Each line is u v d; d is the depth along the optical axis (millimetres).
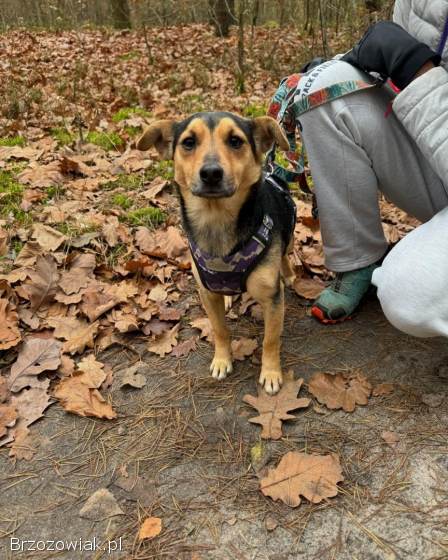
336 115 901
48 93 2432
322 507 685
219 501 706
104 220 1373
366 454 760
